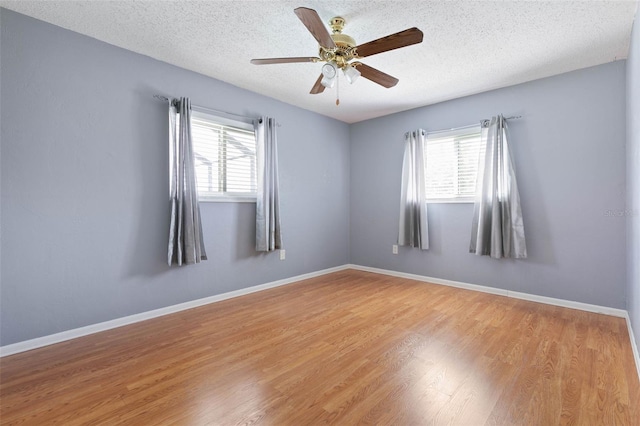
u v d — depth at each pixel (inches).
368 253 189.2
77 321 95.5
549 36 95.5
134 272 107.6
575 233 119.0
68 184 94.0
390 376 71.5
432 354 82.0
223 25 91.1
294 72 123.5
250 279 143.5
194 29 93.4
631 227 94.8
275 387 67.4
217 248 131.4
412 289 147.0
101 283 100.3
